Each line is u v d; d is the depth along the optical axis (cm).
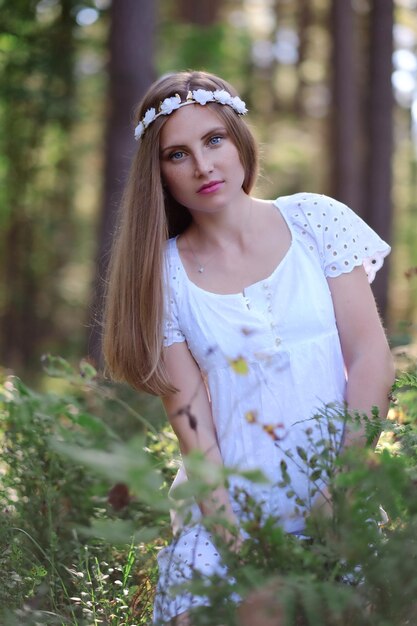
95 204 1928
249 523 221
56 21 1466
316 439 263
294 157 1956
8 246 1781
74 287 1797
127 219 283
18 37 1460
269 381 266
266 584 204
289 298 272
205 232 281
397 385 271
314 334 271
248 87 2020
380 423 246
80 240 1861
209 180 271
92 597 265
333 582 215
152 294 278
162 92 277
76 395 428
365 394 269
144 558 300
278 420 265
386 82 1527
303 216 282
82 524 328
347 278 279
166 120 275
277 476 262
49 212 1823
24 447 344
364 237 285
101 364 404
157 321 278
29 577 280
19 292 1780
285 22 2362
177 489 203
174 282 279
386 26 1517
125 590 276
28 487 331
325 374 270
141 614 277
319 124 2320
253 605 219
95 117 1734
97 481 336
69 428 383
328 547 215
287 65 2370
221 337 271
